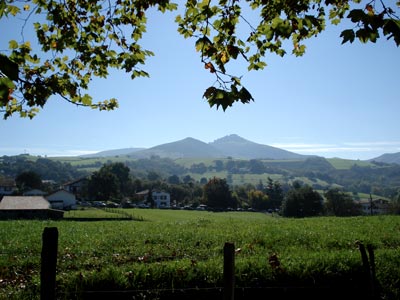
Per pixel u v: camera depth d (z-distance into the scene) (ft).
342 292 34.78
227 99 15.76
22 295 30.45
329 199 342.03
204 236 68.39
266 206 403.13
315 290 34.45
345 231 72.28
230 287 18.30
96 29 22.06
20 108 22.66
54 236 15.90
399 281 36.88
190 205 415.03
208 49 18.11
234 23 20.56
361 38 14.30
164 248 57.36
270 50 21.86
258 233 69.87
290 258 38.42
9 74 11.09
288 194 330.13
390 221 95.96
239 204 406.41
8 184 464.65
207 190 393.09
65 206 336.70
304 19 18.61
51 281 15.71
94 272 32.30
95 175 428.56
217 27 20.65
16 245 62.23
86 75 23.85
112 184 428.56
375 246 56.18
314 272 34.83
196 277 32.73
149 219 204.33
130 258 49.90
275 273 34.30
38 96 20.18
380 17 13.52
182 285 32.19
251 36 21.24
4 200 239.91
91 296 30.63
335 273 35.01
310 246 56.24
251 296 33.24
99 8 21.76
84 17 21.75
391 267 37.73
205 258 50.19
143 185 545.44
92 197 428.15
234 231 77.77
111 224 114.52
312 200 318.86
